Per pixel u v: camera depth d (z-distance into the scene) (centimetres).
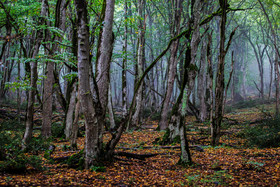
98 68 658
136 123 1581
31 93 745
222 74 928
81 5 549
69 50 1024
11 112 1736
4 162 527
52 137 1102
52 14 1072
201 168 638
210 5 1712
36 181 471
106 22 653
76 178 514
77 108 811
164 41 2127
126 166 641
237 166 627
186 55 754
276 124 1204
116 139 650
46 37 791
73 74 708
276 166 590
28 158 566
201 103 1975
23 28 761
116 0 1239
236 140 1080
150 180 538
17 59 693
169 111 2578
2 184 427
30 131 748
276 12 2552
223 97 996
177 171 613
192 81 812
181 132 675
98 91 632
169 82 1529
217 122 953
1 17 859
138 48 1569
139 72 1573
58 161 667
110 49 665
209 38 1012
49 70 1075
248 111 2527
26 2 938
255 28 3450
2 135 728
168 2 2080
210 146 950
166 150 908
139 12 1580
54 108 2133
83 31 554
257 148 880
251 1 2542
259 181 512
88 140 595
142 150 919
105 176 543
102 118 638
